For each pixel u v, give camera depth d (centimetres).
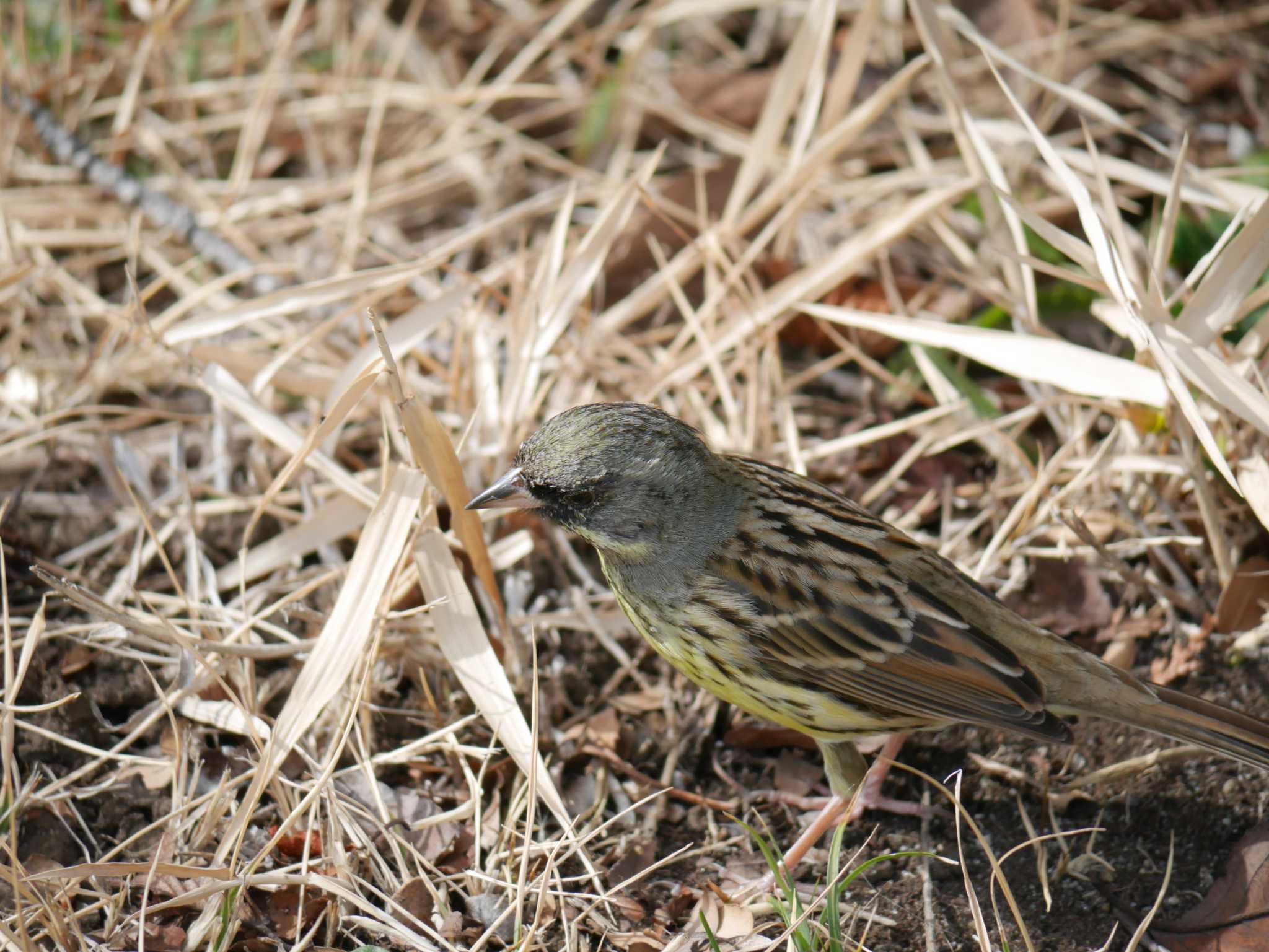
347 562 1091
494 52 1502
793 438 1148
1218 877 889
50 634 992
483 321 1208
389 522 925
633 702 1017
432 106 1468
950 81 1171
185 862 857
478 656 928
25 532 1086
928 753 993
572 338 1242
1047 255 1264
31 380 1195
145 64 1423
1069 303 1253
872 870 913
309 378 1122
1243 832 908
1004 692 862
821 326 1270
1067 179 1016
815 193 1378
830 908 788
